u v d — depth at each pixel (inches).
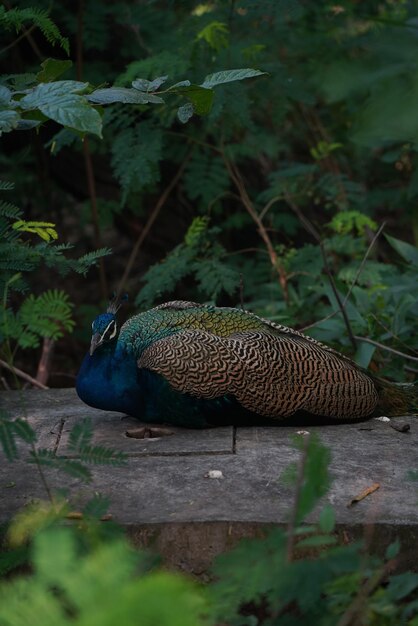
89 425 194.4
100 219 477.1
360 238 437.1
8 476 231.1
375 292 355.9
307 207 478.3
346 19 463.5
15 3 404.8
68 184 482.6
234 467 233.6
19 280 219.0
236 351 258.7
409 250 355.6
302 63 443.5
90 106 173.8
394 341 336.8
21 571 192.5
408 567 199.2
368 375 282.0
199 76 369.7
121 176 375.6
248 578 139.7
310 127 492.4
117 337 266.5
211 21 389.4
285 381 260.1
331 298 350.6
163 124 389.4
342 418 268.4
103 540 175.6
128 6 451.2
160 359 257.0
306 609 150.9
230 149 448.1
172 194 484.1
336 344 337.4
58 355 483.8
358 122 149.2
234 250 484.1
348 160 502.6
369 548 199.5
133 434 258.4
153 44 434.0
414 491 219.3
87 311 470.6
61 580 103.6
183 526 200.7
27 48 444.8
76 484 225.3
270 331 274.8
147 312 282.4
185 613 95.5
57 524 187.2
